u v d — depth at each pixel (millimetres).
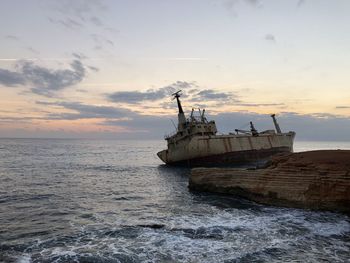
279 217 20844
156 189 35625
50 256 14562
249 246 15688
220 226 18969
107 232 18078
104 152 134625
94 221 20891
